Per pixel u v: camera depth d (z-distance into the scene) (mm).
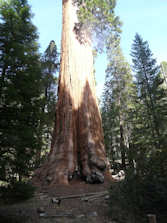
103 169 11219
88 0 14547
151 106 17922
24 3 9297
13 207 6723
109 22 15250
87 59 14992
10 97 6168
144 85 19297
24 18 8703
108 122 28656
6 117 6191
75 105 13562
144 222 5852
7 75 6477
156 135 16719
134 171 7641
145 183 6953
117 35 16344
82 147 12016
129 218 5980
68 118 12781
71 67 14344
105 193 8594
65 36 15469
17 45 6707
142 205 6520
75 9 16109
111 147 28000
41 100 7273
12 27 7250
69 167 11000
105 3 14477
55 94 21250
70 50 14805
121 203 6621
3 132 5727
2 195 5457
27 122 6691
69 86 13891
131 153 9516
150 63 19906
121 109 24844
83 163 11367
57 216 6020
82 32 15391
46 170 11227
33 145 6426
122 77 26734
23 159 5930
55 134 12828
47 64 21828
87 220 5793
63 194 8719
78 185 10234
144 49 20844
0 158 5656
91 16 14609
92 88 14344
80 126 12773
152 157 7980
